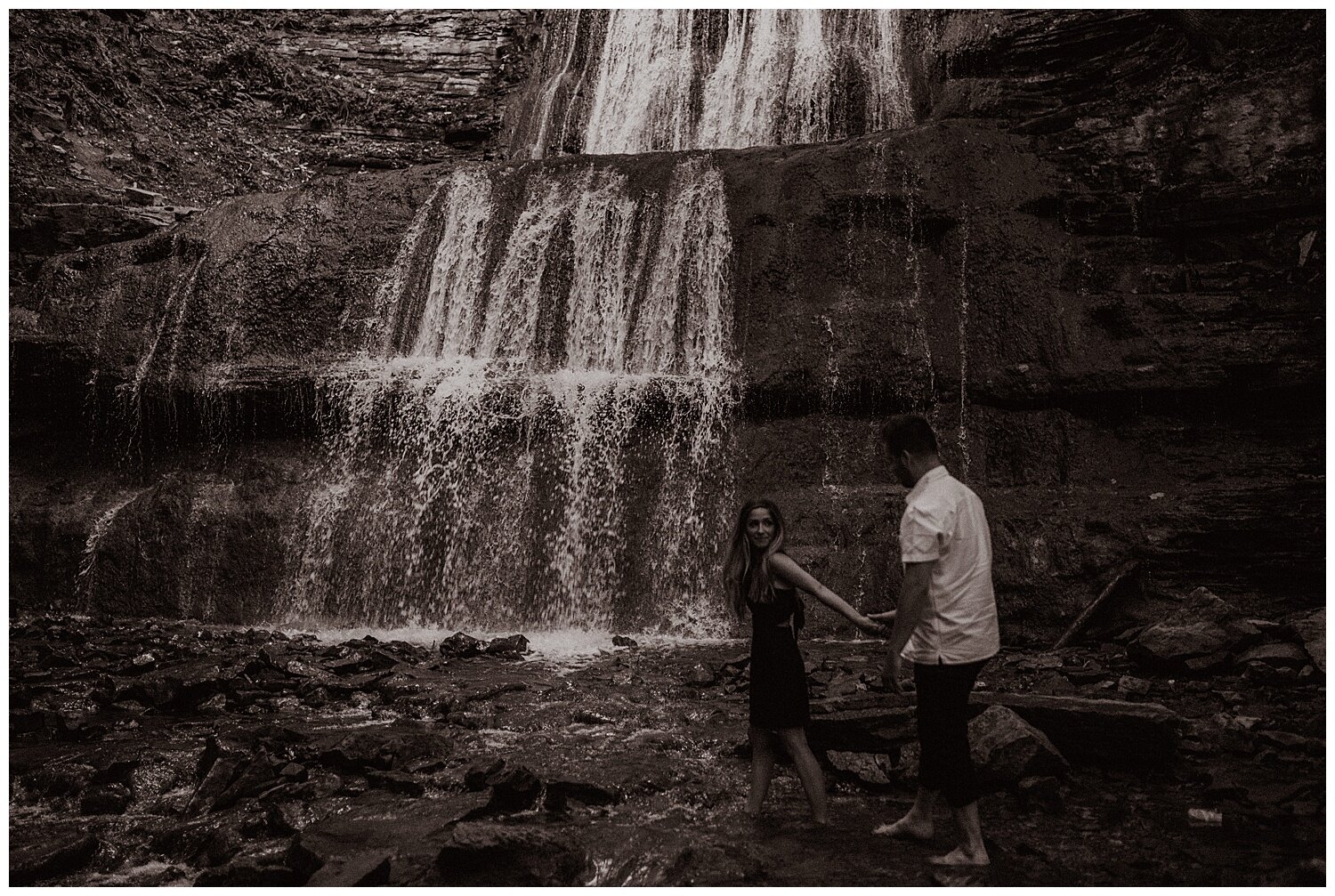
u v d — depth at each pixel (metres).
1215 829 4.37
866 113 15.22
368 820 4.46
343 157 17.52
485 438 10.55
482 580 10.04
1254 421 9.44
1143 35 13.35
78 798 5.02
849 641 8.93
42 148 14.95
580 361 11.81
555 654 8.34
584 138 17.75
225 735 5.54
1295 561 8.26
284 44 19.56
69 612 10.67
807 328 10.75
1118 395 9.73
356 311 12.43
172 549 10.66
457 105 19.00
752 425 10.49
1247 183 10.74
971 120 12.02
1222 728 5.55
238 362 11.82
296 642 8.76
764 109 16.09
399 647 8.33
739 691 6.89
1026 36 14.14
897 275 11.03
